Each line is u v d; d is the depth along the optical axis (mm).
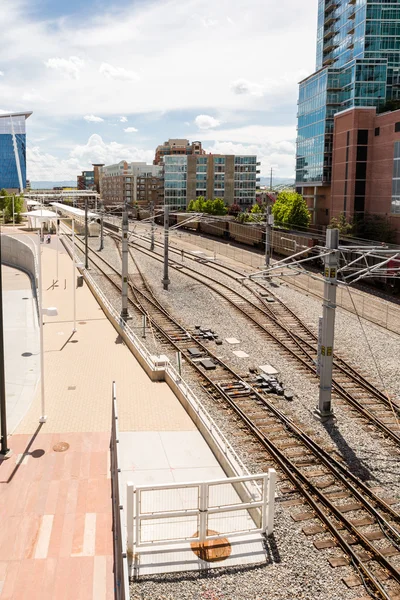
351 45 85000
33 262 46688
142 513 10953
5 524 12031
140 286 43250
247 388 20672
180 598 9828
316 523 12375
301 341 27969
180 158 131000
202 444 16156
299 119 95312
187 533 11508
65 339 28141
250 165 134875
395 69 79438
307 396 20438
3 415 15133
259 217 81062
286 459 15172
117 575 9852
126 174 164250
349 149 68438
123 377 22172
